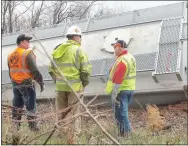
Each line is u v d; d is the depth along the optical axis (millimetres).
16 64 6602
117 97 6824
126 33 12680
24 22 3277
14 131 4121
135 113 10719
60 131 4277
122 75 6688
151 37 12258
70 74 5777
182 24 12078
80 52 5824
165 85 11234
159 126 7059
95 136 4531
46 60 11969
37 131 4688
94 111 3713
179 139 5723
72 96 5746
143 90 11555
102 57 12625
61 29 14344
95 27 13578
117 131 5238
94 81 11820
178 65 11008
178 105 11039
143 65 11586
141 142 5012
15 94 6703
